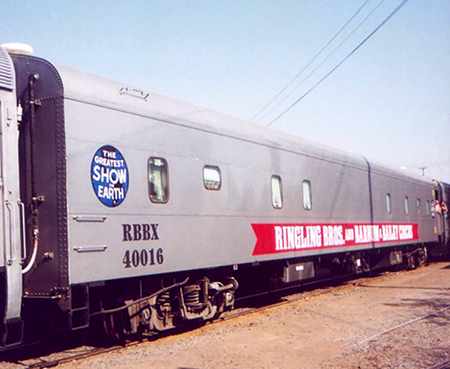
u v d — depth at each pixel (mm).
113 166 7527
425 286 14695
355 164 16016
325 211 13812
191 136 9172
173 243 8508
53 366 6910
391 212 18594
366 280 17281
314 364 6879
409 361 6926
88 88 7312
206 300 9562
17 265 6324
